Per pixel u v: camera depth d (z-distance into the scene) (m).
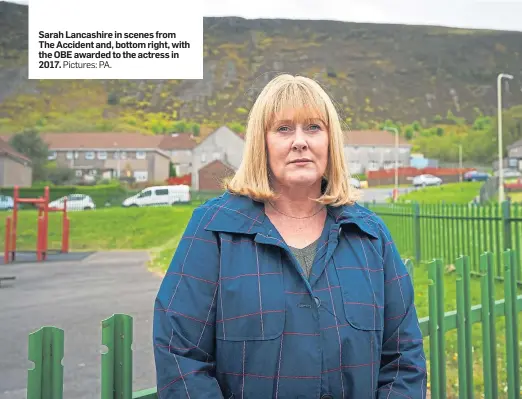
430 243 10.46
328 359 1.55
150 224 30.02
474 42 75.94
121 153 61.75
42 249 18.00
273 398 1.53
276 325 1.53
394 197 52.84
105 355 1.64
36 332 1.52
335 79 73.88
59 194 46.97
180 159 62.38
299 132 1.71
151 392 1.75
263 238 1.60
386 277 1.74
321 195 1.78
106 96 65.88
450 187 57.72
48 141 60.62
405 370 1.69
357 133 66.31
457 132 67.19
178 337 1.54
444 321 2.52
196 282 1.57
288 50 76.62
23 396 4.46
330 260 1.64
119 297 9.75
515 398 2.93
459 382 2.59
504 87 72.31
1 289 11.03
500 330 5.49
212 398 1.49
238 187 1.72
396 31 78.12
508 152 63.44
